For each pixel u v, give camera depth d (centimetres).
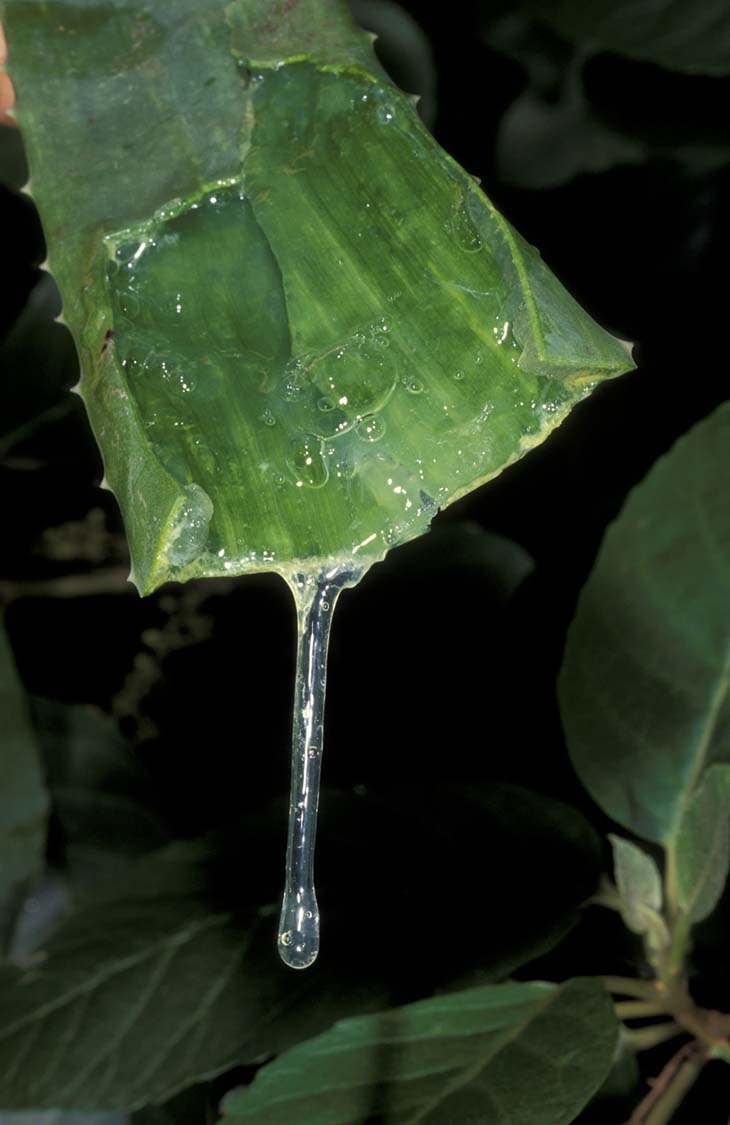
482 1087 72
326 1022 77
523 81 110
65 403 109
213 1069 76
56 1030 78
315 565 59
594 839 80
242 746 113
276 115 61
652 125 107
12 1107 76
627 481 114
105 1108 76
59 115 61
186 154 61
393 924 79
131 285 60
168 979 79
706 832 75
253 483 59
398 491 59
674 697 81
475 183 59
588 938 85
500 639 96
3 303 116
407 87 110
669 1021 84
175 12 62
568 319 57
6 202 113
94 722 105
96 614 124
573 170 111
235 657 116
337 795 81
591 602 83
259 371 60
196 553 58
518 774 91
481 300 59
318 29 61
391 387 60
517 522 115
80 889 100
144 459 56
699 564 82
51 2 61
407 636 97
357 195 61
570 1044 73
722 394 113
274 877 82
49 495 120
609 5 93
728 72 91
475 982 77
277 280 60
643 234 113
